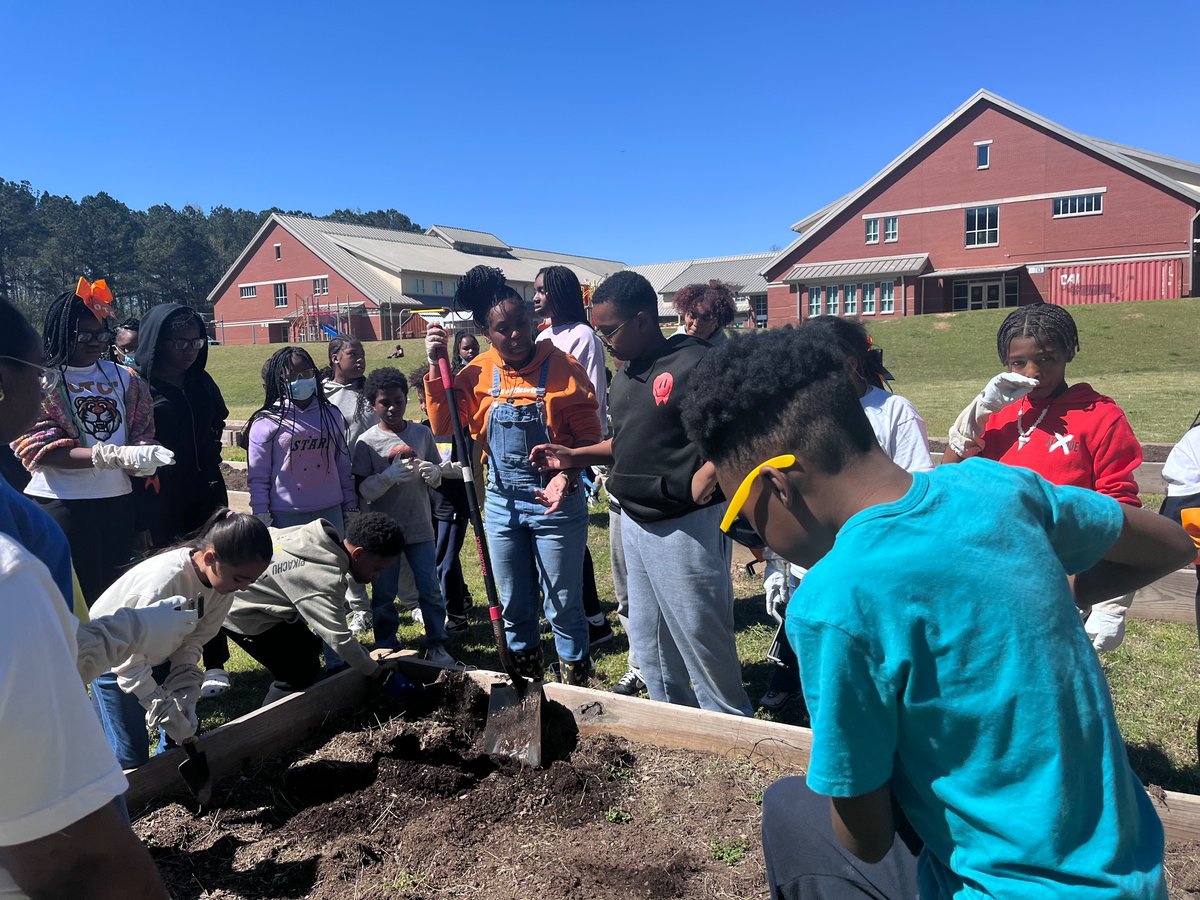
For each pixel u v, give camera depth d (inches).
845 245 1595.7
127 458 144.3
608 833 117.0
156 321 179.8
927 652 49.9
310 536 151.8
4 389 58.4
